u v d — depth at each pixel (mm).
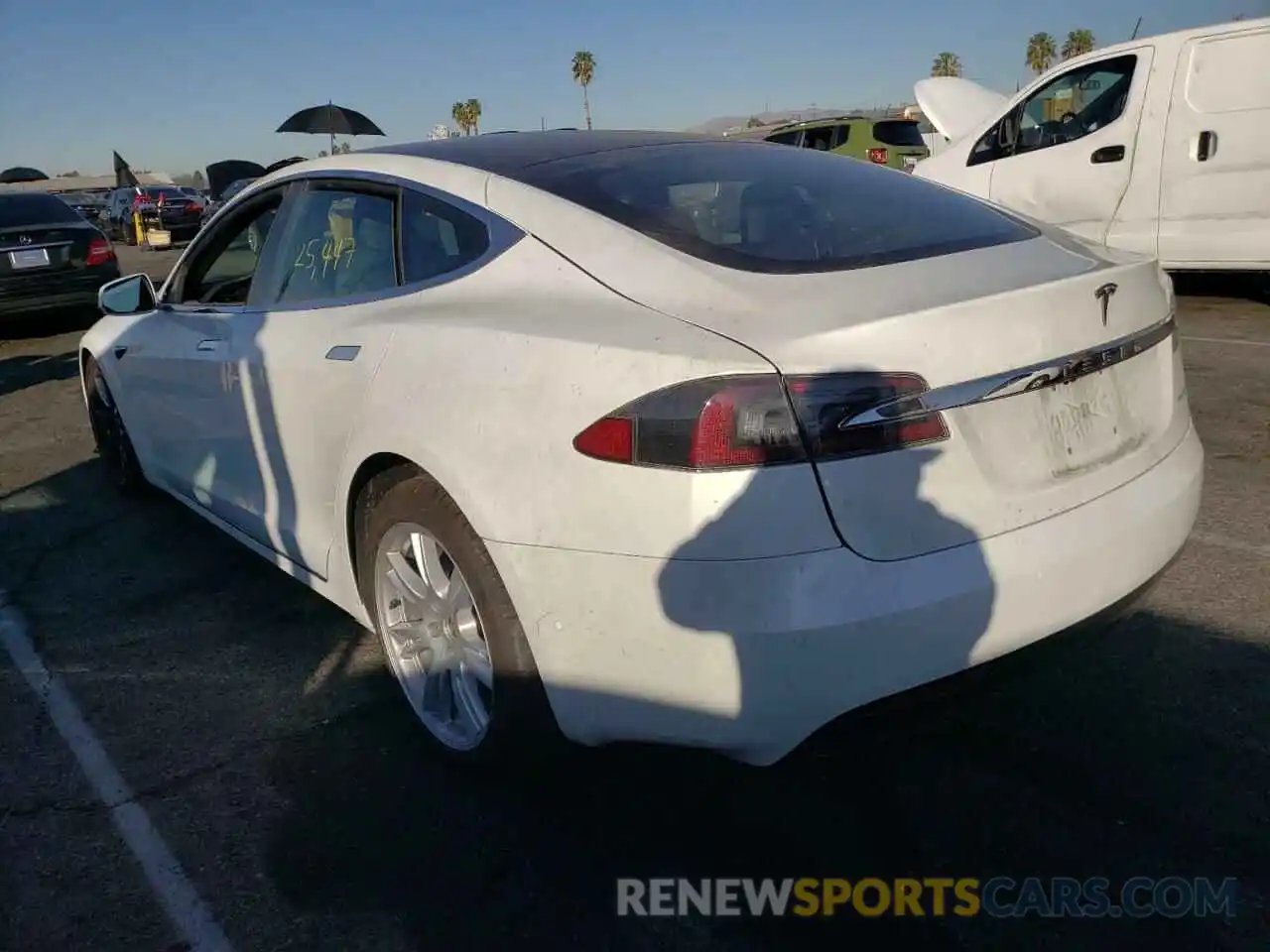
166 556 4395
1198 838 2398
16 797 2756
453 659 2684
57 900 2371
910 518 2016
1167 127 7672
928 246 2461
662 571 2023
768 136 15648
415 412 2498
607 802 2609
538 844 2479
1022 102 8609
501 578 2312
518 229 2613
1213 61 7438
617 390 2072
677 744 2148
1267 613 3363
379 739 2943
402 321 2691
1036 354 2166
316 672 3348
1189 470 2564
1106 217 8117
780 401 1945
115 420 4930
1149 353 2533
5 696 3285
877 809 2543
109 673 3398
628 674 2133
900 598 1988
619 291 2326
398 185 2986
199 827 2600
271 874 2424
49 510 5078
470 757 2635
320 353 2920
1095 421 2340
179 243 25109
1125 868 2326
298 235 3350
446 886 2361
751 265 2293
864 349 1981
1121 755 2691
